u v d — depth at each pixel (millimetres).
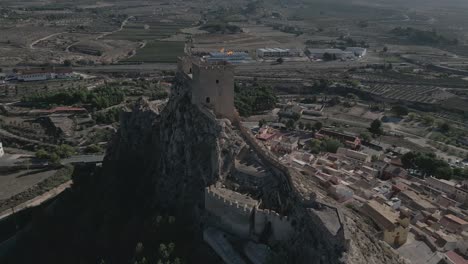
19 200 184375
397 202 148625
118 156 176375
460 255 124000
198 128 141000
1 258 149375
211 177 130500
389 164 197125
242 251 108938
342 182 161875
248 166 127938
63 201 169375
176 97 159375
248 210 111625
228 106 146625
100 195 157625
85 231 144750
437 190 172375
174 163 144000
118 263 125312
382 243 115375
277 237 109625
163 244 114375
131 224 134250
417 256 120812
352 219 115938
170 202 139250
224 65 142625
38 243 150125
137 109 182125
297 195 109750
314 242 97938
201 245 116625
